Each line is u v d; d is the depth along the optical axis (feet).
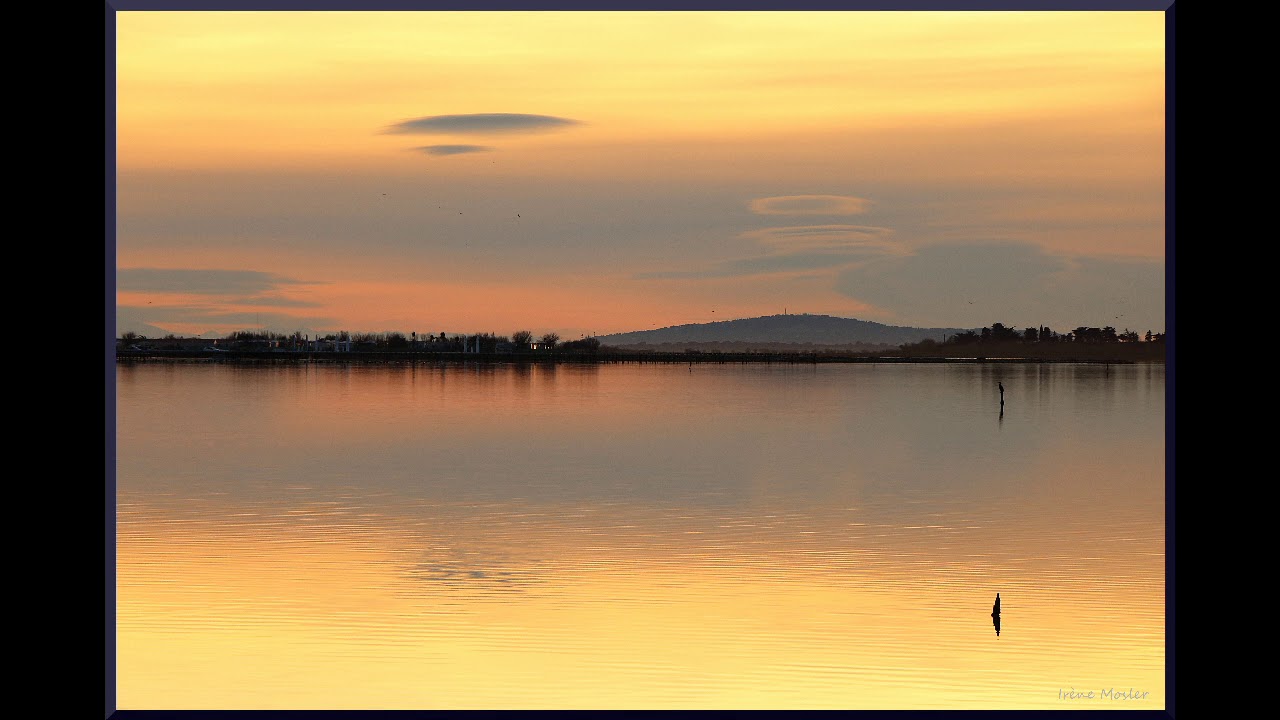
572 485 219.00
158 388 581.53
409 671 94.27
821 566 138.10
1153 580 130.31
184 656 98.89
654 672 95.35
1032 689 91.40
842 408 460.55
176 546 148.97
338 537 157.69
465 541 155.22
